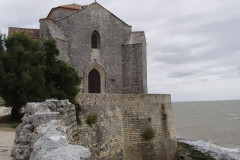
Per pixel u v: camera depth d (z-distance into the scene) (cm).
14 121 2941
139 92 4222
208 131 8388
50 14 5038
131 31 4531
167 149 3297
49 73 2970
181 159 3966
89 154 604
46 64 2978
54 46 3089
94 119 2509
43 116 988
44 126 877
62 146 662
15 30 4191
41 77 2700
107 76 4322
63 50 3909
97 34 4388
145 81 4375
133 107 3064
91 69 4266
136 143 2995
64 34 4109
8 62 2783
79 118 2361
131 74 4312
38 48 3027
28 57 2780
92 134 2483
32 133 924
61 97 2764
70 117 1482
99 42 4362
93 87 4297
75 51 4162
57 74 3006
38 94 2672
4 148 1543
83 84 4169
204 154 4619
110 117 2767
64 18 4134
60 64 3055
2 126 2555
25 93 2658
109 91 4303
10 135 2033
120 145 2838
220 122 11112
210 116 14512
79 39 4216
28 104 1188
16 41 2939
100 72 4309
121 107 2992
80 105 2434
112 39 4412
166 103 3525
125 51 4397
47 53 3023
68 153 589
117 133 2828
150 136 3050
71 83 3002
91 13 4338
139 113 3080
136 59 4300
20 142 992
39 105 1160
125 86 4338
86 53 4244
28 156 895
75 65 4138
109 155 2645
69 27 4153
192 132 8219
